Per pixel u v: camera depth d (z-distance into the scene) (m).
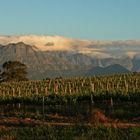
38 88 78.31
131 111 46.50
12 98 62.38
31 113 48.75
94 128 29.80
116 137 26.78
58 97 58.97
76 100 56.81
